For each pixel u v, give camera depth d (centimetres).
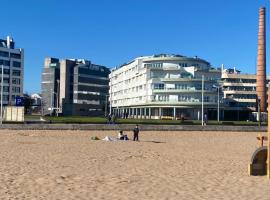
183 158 2411
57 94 16962
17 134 4572
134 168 1883
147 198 1182
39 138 4034
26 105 15088
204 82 11581
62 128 5434
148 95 11888
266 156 1722
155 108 11956
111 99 15500
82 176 1584
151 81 11794
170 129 5881
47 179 1482
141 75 12419
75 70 16788
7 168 1745
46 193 1220
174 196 1219
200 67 12025
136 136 4125
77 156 2344
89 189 1307
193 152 2917
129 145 3384
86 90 17000
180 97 11562
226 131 6091
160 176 1639
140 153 2647
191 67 11738
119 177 1585
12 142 3381
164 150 3003
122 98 14550
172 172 1770
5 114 6216
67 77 16788
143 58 12712
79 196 1188
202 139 4709
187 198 1190
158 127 5838
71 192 1247
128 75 13825
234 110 12750
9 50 15050
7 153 2402
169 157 2448
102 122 6625
